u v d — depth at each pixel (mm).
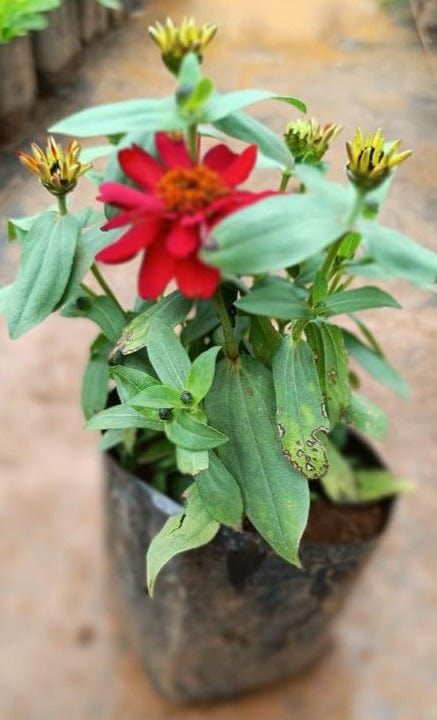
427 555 582
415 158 525
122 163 301
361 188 287
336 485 467
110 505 464
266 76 577
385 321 599
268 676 517
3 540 577
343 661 543
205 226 279
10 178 495
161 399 345
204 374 342
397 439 607
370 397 617
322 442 348
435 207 508
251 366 370
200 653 487
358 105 552
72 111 533
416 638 554
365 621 559
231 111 302
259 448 361
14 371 646
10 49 521
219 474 354
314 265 378
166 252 286
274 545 354
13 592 559
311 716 521
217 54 597
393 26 635
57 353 660
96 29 595
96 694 524
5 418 625
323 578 434
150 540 439
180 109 299
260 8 656
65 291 351
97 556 577
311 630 477
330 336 368
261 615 452
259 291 342
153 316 363
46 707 516
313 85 573
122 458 451
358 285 590
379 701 528
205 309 385
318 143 368
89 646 543
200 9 649
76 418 633
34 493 598
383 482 481
